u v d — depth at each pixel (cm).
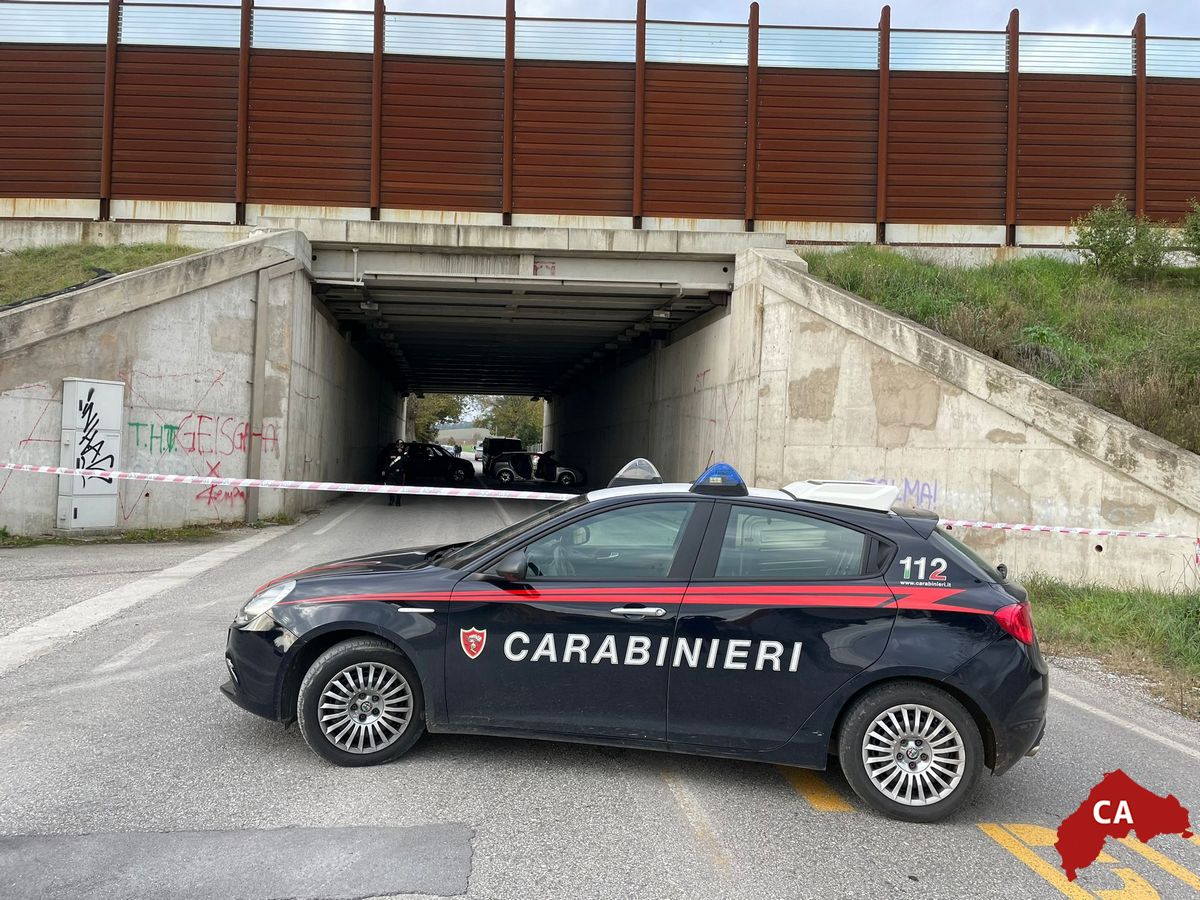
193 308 1384
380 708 440
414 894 318
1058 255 2038
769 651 412
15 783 404
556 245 1783
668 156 2078
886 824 400
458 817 385
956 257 2016
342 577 455
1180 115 2139
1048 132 2116
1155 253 1841
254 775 423
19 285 1612
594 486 3538
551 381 4344
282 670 436
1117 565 1064
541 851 357
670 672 418
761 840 378
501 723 429
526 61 2072
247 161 2047
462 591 433
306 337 1752
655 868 346
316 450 1922
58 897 305
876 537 430
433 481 3375
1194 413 1115
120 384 1242
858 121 2100
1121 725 570
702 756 442
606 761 461
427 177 2069
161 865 331
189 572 968
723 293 1838
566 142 2075
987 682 400
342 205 2064
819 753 413
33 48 2038
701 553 432
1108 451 1077
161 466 1344
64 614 742
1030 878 353
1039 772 479
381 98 2062
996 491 1177
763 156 2089
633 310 2142
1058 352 1361
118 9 2033
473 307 2166
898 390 1311
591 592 426
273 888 317
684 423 2161
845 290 1579
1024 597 430
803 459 1425
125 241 1892
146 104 2041
